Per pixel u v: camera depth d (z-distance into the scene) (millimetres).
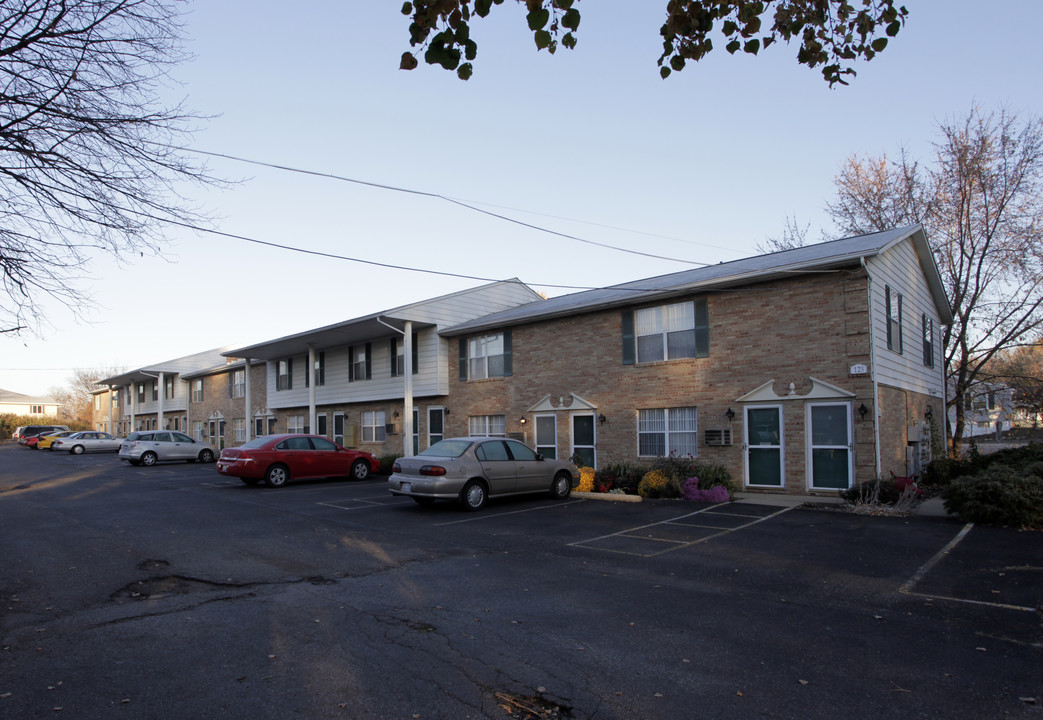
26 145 6844
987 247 23109
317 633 5695
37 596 6949
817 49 5762
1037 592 6832
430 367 23938
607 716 4125
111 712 4176
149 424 54000
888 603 6578
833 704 4277
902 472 15562
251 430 35688
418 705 4266
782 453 14797
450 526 11453
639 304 17625
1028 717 4082
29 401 104438
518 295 26672
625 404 17875
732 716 4117
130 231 7641
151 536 10414
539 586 7324
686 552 9102
